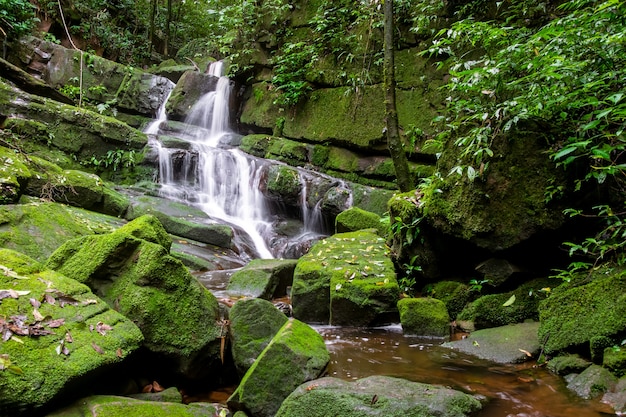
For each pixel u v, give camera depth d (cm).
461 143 445
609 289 344
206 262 695
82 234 571
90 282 343
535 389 321
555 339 360
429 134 788
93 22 1508
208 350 341
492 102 482
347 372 357
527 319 445
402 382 293
